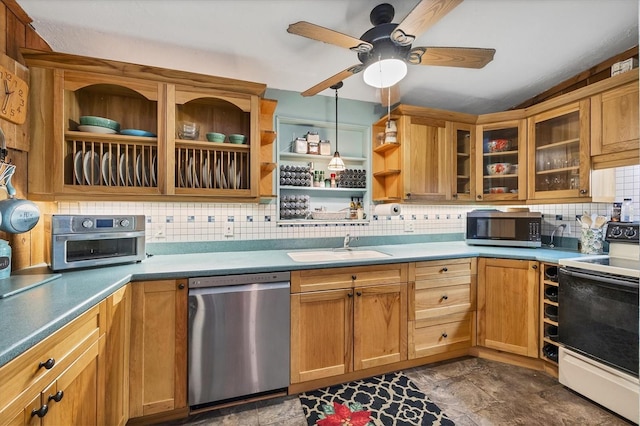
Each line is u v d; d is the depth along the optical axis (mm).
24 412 752
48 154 1571
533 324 2035
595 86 1928
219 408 1663
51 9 1457
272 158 2348
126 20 1558
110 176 1726
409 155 2420
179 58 1942
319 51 1882
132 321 1474
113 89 1837
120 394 1368
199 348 1570
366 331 1924
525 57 1974
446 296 2145
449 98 2629
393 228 2754
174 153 1792
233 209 2289
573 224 2422
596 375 1646
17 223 1270
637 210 1994
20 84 1454
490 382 1909
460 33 1713
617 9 1518
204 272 1574
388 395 1774
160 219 2105
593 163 1992
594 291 1668
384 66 1461
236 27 1635
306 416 1593
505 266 2148
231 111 2193
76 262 1509
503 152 2518
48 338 851
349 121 2641
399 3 1479
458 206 3002
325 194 2672
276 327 1708
